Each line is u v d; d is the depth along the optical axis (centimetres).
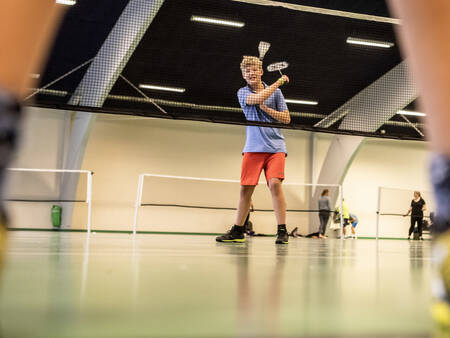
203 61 1159
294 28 1082
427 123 70
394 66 1190
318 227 1806
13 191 1577
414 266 181
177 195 1725
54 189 1617
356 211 1880
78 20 1055
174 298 75
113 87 1218
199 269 135
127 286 89
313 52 1145
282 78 486
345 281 111
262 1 777
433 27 66
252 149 477
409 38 71
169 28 1070
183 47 1120
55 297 74
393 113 1202
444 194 65
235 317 59
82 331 49
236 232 488
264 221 1806
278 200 480
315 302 75
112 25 1080
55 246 277
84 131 1538
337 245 537
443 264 61
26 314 59
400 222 1898
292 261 193
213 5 1014
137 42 1045
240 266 153
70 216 1605
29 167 1597
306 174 1838
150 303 69
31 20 63
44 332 48
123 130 1688
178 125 1739
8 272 112
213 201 1758
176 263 160
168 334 49
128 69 1174
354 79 1189
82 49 1145
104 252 225
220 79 1201
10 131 61
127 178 1681
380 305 74
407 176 1941
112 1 1006
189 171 1742
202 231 1745
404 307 72
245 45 1127
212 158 1767
